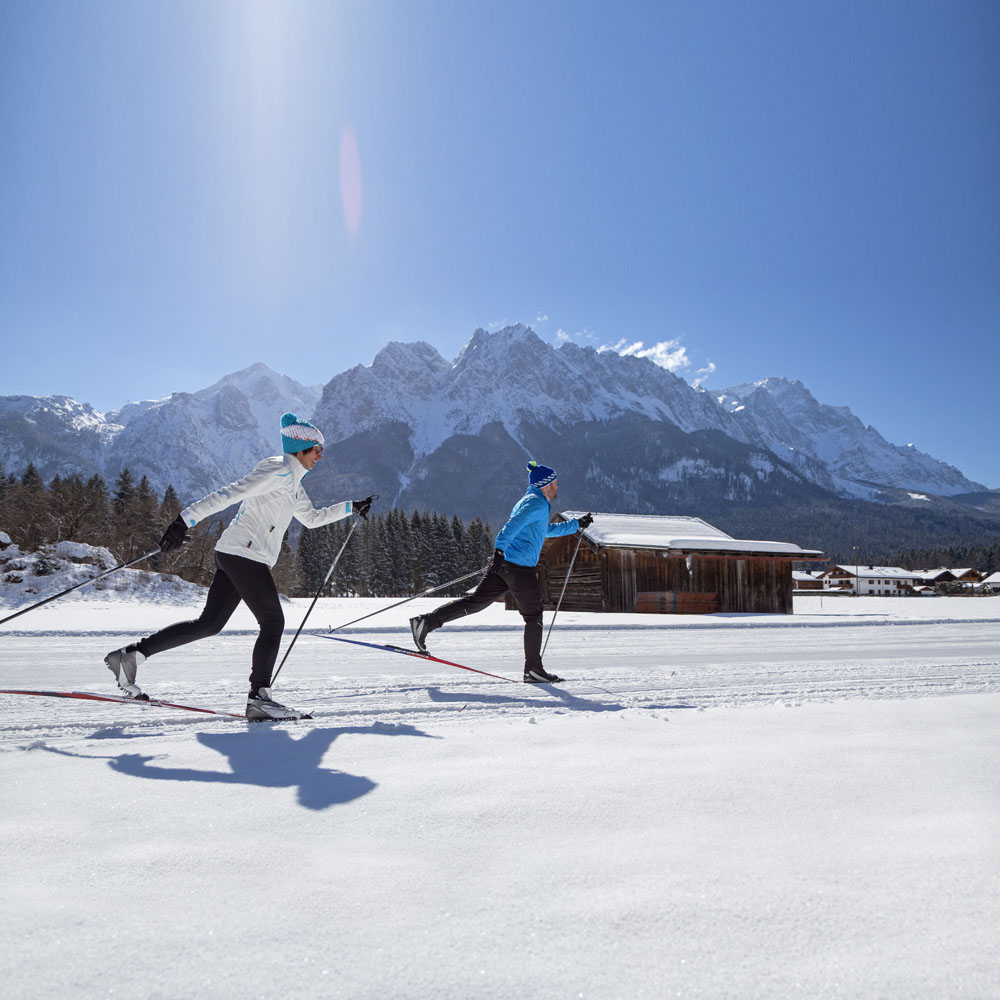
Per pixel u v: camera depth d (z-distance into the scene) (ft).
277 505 11.74
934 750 8.47
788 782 7.07
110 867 4.89
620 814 6.07
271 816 6.04
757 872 4.81
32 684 16.06
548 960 3.67
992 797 6.59
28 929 3.98
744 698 14.11
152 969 3.59
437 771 7.50
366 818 5.98
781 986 3.43
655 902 4.33
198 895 4.45
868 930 3.99
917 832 5.62
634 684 16.28
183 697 13.94
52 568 58.59
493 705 12.89
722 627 40.32
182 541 10.99
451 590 236.02
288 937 3.91
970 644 29.45
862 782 7.07
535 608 16.53
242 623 35.94
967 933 3.95
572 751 8.41
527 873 4.79
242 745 8.92
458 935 3.93
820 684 16.39
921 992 3.38
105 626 33.63
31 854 5.14
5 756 8.35
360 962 3.66
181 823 5.87
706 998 3.32
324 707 12.65
